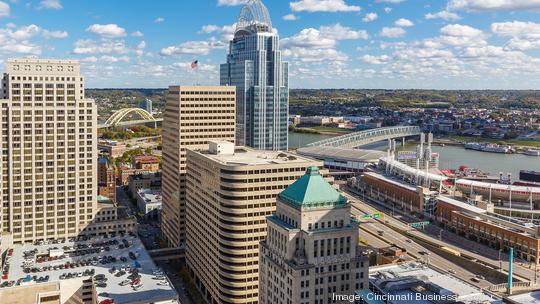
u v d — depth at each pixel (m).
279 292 199.50
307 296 189.00
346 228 194.25
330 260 191.88
